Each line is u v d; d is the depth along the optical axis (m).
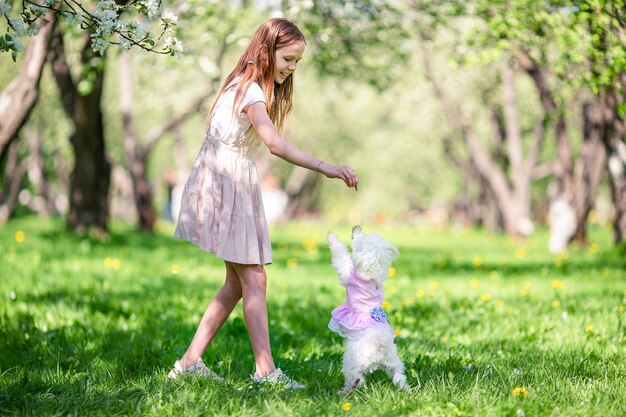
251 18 14.77
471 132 26.47
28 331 6.27
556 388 4.55
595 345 6.01
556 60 9.79
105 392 4.45
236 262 4.79
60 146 31.00
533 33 10.29
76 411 4.00
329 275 12.04
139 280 10.33
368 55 15.80
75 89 16.34
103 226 18.02
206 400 4.20
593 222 39.25
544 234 30.86
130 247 15.72
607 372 5.00
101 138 17.62
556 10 9.04
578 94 20.44
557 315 7.49
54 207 42.94
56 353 5.69
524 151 39.69
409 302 8.53
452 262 14.87
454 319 7.58
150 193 23.64
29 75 9.32
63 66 16.08
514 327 6.97
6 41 3.84
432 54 24.42
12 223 29.50
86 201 17.81
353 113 40.44
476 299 8.96
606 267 13.03
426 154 43.88
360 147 45.28
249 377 4.91
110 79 28.95
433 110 32.00
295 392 4.45
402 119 34.75
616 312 7.38
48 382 4.74
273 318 7.53
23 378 4.62
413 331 7.00
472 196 43.53
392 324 7.25
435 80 20.66
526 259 15.95
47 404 4.16
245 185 4.86
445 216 56.41
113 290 9.24
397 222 59.41
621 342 6.08
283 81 5.01
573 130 35.38
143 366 5.31
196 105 23.05
